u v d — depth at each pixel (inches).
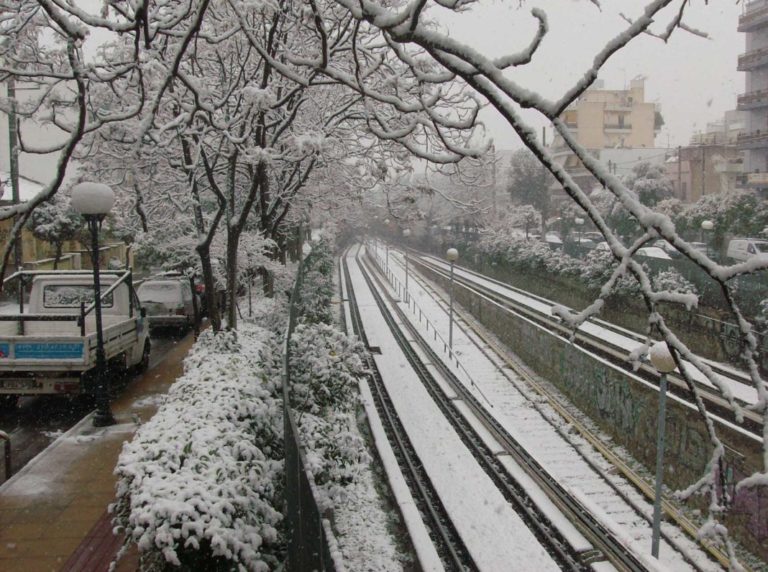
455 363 1065.5
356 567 402.3
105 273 598.9
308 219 1035.9
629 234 1433.3
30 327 573.6
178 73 212.5
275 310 821.2
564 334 1103.6
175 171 586.2
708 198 1369.3
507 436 691.4
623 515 549.6
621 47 94.4
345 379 438.9
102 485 350.3
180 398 327.3
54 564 273.4
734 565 87.5
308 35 421.1
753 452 500.7
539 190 2210.9
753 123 1396.4
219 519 216.2
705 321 869.2
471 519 495.8
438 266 2356.1
